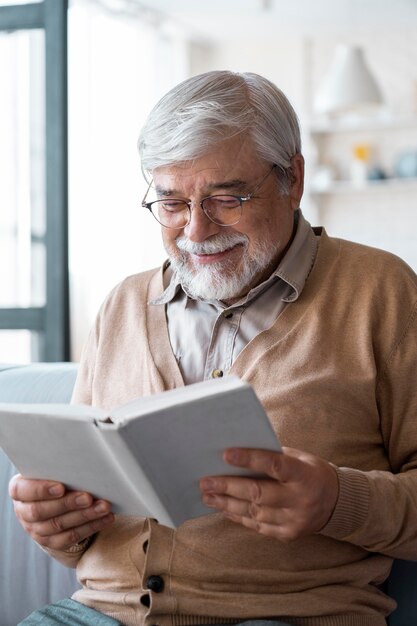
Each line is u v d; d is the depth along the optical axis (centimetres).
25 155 387
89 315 593
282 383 154
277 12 657
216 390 118
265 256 161
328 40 738
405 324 158
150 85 646
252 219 159
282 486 127
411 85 716
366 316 157
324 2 635
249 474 128
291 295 161
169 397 124
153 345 168
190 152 155
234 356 162
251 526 132
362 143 731
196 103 156
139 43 634
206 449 123
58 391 203
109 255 601
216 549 148
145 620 146
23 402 204
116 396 169
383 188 723
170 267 181
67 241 375
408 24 693
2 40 382
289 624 143
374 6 645
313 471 130
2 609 198
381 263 164
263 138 159
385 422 158
